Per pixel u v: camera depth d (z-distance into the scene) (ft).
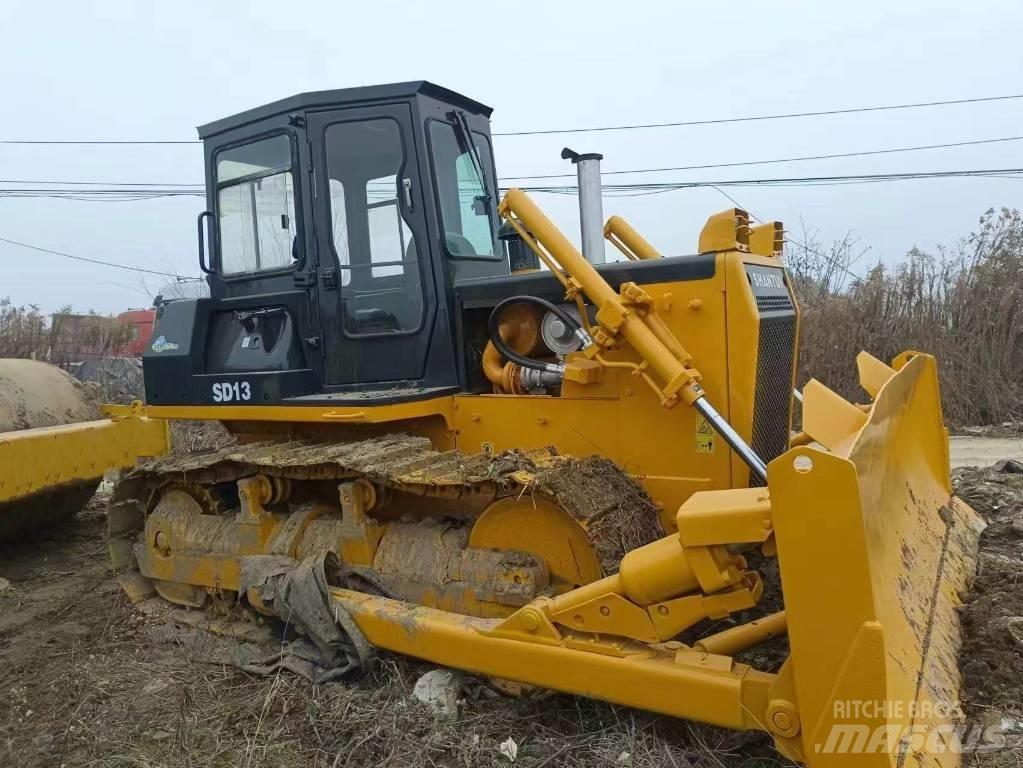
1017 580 11.76
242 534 13.84
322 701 11.40
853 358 37.42
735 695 8.48
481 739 10.09
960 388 35.37
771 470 7.34
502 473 10.84
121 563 15.88
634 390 12.10
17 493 17.33
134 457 20.18
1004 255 37.19
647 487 12.09
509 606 11.24
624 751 9.43
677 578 8.86
